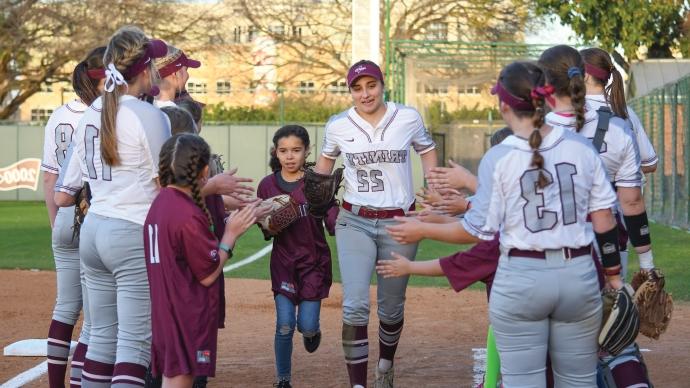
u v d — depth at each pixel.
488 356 5.57
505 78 4.43
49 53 36.47
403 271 4.98
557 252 4.36
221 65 48.97
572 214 4.38
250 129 32.94
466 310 10.27
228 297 11.30
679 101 20.70
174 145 4.93
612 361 5.19
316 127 32.28
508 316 4.45
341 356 7.94
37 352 7.93
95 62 5.89
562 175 4.37
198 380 6.29
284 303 6.77
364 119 6.49
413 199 6.64
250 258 15.87
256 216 5.32
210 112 40.78
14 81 37.16
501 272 4.48
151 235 4.98
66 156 5.85
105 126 5.14
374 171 6.48
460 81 32.44
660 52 35.62
